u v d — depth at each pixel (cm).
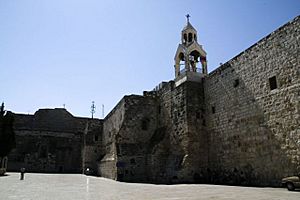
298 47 1911
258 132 2194
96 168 5016
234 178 2400
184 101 2997
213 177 2691
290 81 1947
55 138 6512
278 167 1967
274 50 2123
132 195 1542
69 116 6981
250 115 2305
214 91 2864
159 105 3762
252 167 2214
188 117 2889
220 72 2795
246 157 2292
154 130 3744
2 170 4034
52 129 6756
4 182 2605
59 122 6881
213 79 2908
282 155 1944
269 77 2144
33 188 2014
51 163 6222
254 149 2214
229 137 2538
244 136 2344
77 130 6862
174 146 3089
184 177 2662
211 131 2823
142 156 3372
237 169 2380
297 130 1845
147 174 3241
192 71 3172
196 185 2345
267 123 2111
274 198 1279
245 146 2319
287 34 2016
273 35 2147
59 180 3123
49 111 6938
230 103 2583
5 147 4122
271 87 2120
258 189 1820
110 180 3331
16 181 2794
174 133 3136
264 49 2227
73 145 6569
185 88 3017
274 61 2112
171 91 3388
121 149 3409
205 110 2983
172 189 1941
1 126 4144
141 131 3691
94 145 5425
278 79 2055
